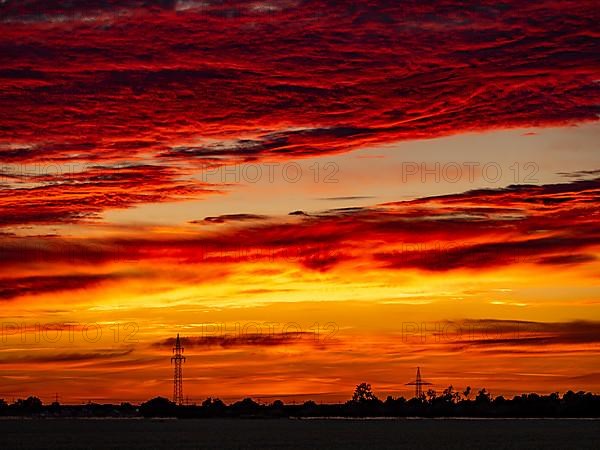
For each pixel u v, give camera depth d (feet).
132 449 283.38
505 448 284.41
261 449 282.77
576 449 280.92
